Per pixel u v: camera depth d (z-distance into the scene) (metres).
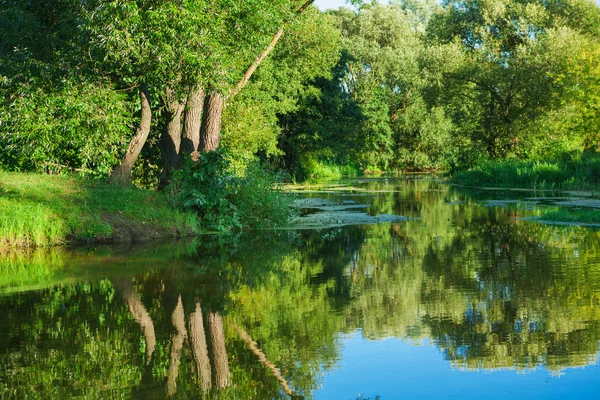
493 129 40.03
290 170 43.47
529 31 41.28
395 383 4.48
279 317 6.45
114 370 4.81
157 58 13.71
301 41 26.33
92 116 15.27
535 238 12.08
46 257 10.98
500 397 4.16
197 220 15.15
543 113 37.72
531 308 6.55
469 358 5.00
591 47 34.88
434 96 41.84
